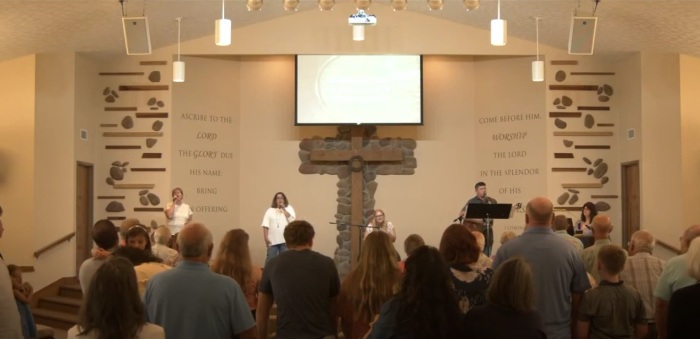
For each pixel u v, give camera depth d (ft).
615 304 14.26
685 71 35.55
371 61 38.50
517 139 38.81
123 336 9.95
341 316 13.91
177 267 12.27
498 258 14.24
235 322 12.11
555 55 38.40
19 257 34.37
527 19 34.71
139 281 14.26
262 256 39.52
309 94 38.47
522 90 38.81
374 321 12.25
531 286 10.71
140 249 15.12
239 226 39.52
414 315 10.44
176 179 37.91
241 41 38.24
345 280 13.85
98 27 32.71
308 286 13.92
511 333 10.58
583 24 28.45
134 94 38.14
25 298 18.75
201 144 38.68
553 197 38.01
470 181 39.75
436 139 39.88
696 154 35.27
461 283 12.12
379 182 39.75
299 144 39.86
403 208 39.65
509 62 39.22
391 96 38.42
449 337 10.44
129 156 37.96
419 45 38.40
